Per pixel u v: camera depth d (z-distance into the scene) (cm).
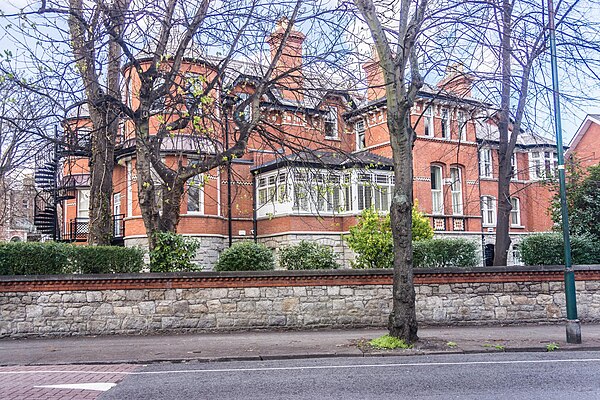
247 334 1424
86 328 1405
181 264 1528
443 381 834
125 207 2706
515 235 3522
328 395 749
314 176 1652
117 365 1043
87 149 1625
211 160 1488
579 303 1598
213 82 1490
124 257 1511
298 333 1432
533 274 1598
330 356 1106
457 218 3141
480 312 1568
